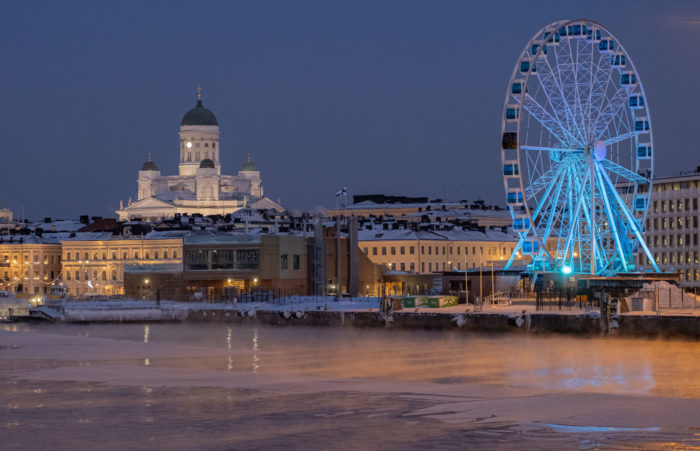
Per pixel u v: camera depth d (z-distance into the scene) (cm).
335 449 6969
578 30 19450
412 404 8738
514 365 12481
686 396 9906
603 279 18862
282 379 10606
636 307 17138
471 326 17812
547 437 7238
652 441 7094
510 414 8125
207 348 14625
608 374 11594
